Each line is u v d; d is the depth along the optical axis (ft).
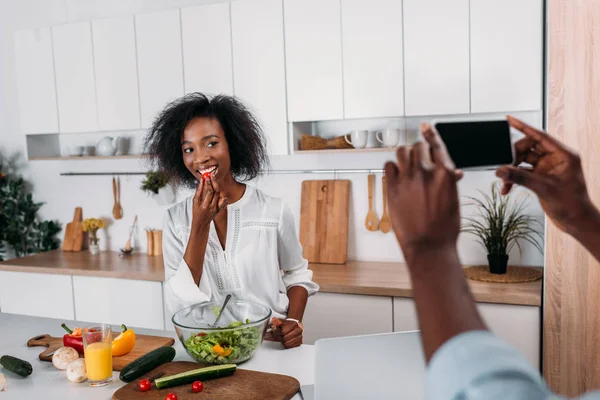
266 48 9.19
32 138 11.50
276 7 9.05
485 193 9.12
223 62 9.50
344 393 3.36
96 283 10.05
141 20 10.00
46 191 12.37
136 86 10.18
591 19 6.64
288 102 9.17
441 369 1.28
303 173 10.23
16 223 12.08
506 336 7.52
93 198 11.93
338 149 9.20
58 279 10.36
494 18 7.93
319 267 9.58
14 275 10.75
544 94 8.20
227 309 5.10
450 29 8.16
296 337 5.03
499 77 7.99
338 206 9.90
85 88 10.62
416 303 1.40
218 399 3.84
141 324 9.82
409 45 8.39
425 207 1.42
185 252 5.15
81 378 4.38
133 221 11.62
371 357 3.46
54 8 11.72
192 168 5.64
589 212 1.83
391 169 1.51
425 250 1.42
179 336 4.58
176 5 10.64
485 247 9.00
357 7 8.61
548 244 7.12
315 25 8.87
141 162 11.37
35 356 5.03
